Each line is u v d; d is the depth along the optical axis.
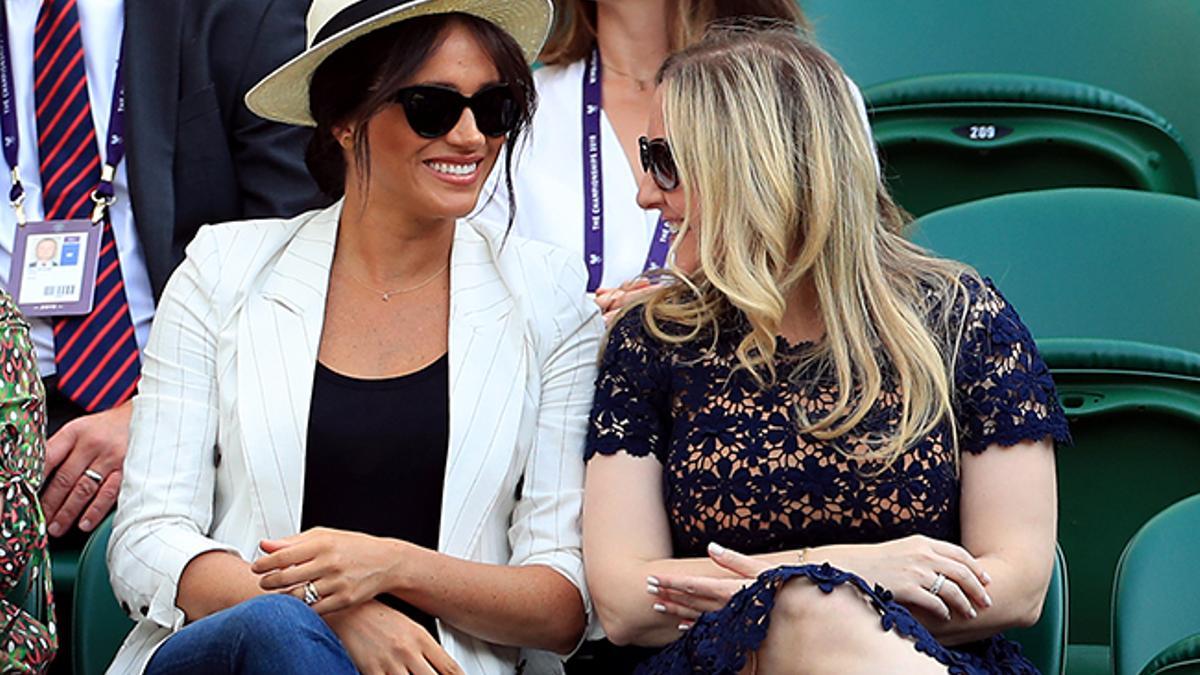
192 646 7.54
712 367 8.29
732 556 7.82
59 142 11.13
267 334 8.46
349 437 8.29
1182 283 10.83
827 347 8.16
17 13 11.33
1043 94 12.54
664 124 8.45
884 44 13.31
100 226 11.01
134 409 8.62
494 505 8.37
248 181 11.29
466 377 8.40
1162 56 13.27
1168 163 12.60
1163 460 10.64
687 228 8.48
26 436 8.30
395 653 7.82
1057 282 10.86
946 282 8.40
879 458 7.98
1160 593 9.30
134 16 11.22
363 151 8.43
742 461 8.06
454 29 8.27
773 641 7.30
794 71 8.44
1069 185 12.71
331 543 7.79
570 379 8.65
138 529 8.34
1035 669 8.04
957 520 8.22
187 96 11.19
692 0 11.08
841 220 8.24
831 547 7.83
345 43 8.34
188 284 8.66
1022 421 8.15
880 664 7.14
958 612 7.80
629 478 8.34
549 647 8.30
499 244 8.77
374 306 8.59
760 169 8.25
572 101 11.03
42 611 8.38
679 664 7.53
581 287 8.83
